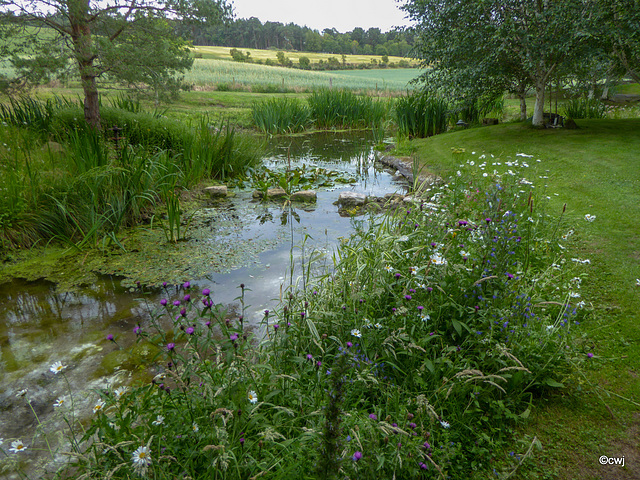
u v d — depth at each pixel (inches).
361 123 749.9
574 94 518.6
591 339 119.8
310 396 93.7
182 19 389.1
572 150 331.3
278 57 3043.8
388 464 75.3
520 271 132.3
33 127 350.3
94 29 368.8
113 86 398.3
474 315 111.3
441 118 565.9
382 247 140.9
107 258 207.5
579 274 153.1
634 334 120.9
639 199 222.8
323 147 547.2
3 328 147.6
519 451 87.7
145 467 64.6
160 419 76.3
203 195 318.7
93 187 233.6
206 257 208.7
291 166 423.8
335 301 125.8
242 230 247.8
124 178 255.3
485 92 497.4
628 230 189.0
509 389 99.4
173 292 173.2
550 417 96.4
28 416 105.7
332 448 62.4
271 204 301.1
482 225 136.2
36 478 87.1
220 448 67.2
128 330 145.4
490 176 257.1
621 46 365.7
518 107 767.1
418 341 102.8
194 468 75.9
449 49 417.7
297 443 80.4
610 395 100.9
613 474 81.5
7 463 88.8
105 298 169.0
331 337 105.9
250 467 73.8
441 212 179.5
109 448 68.1
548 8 359.9
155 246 222.8
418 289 117.6
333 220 264.7
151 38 389.7
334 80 1710.1
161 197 288.4
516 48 388.8
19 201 217.5
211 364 92.7
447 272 119.6
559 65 394.0
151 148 339.6
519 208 194.7
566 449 87.8
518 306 112.0
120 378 119.9
